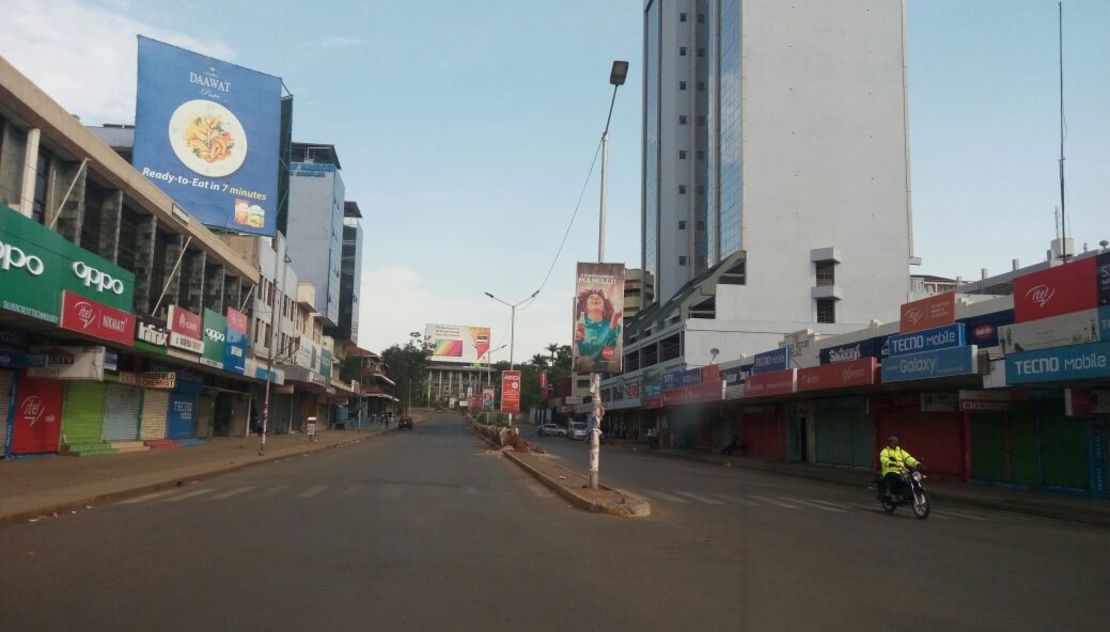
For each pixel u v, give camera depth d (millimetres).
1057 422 24047
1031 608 7754
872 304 63031
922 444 30422
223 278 37062
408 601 7297
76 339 23328
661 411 64625
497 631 6367
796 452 41375
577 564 9398
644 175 102000
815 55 66250
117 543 10328
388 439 55281
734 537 12219
